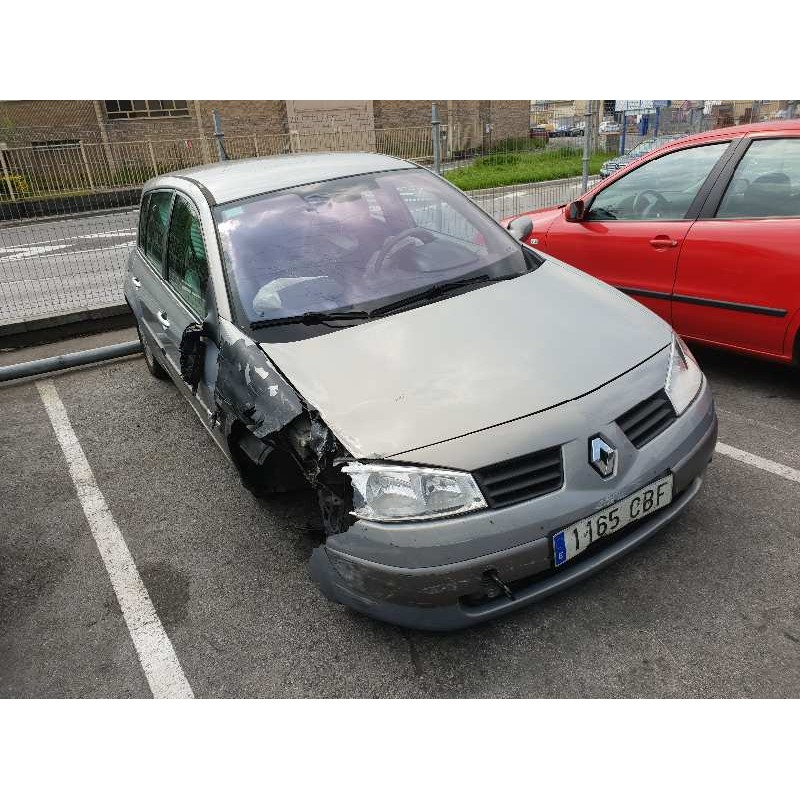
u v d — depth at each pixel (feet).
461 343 7.93
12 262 28.45
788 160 11.36
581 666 7.19
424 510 6.52
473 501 6.50
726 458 10.52
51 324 21.17
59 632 8.71
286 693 7.36
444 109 79.41
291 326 8.64
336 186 10.82
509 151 37.40
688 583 8.06
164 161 35.63
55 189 31.96
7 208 29.17
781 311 11.32
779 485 9.68
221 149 28.50
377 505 6.64
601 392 7.23
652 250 13.23
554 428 6.80
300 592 8.87
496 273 9.66
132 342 18.61
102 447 13.73
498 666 7.33
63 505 11.75
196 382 10.30
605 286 9.77
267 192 10.67
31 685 7.88
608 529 6.97
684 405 7.80
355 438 6.86
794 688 6.66
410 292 9.08
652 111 53.31
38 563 10.21
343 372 7.69
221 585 9.22
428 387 7.29
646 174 13.66
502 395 7.09
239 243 9.83
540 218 16.28
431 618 6.82
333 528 7.04
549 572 6.96
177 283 11.67
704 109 57.21
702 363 14.16
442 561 6.49
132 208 28.30
